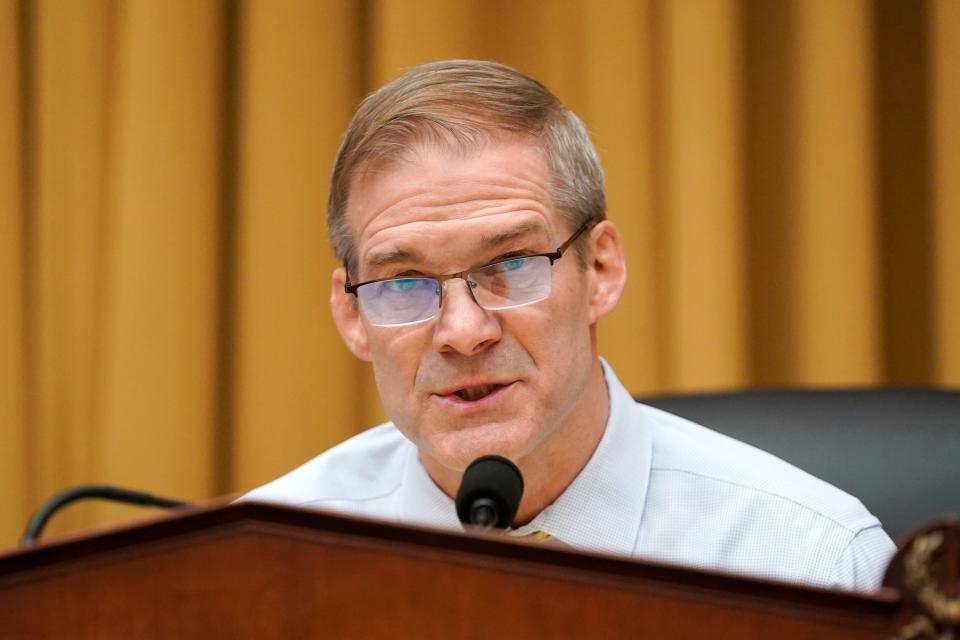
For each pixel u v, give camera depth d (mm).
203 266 7090
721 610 1859
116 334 7039
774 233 7195
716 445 4629
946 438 4414
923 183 7242
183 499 7020
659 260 7031
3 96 7305
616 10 6926
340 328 4324
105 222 7340
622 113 6910
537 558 1945
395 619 1997
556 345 3826
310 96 7059
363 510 4875
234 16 7445
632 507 4316
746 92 7141
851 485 4484
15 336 7359
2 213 7324
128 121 7047
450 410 3809
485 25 7098
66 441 7574
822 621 1817
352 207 3967
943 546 1814
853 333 6809
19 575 2062
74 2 7438
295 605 2035
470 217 3738
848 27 6797
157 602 2053
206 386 7098
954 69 6676
